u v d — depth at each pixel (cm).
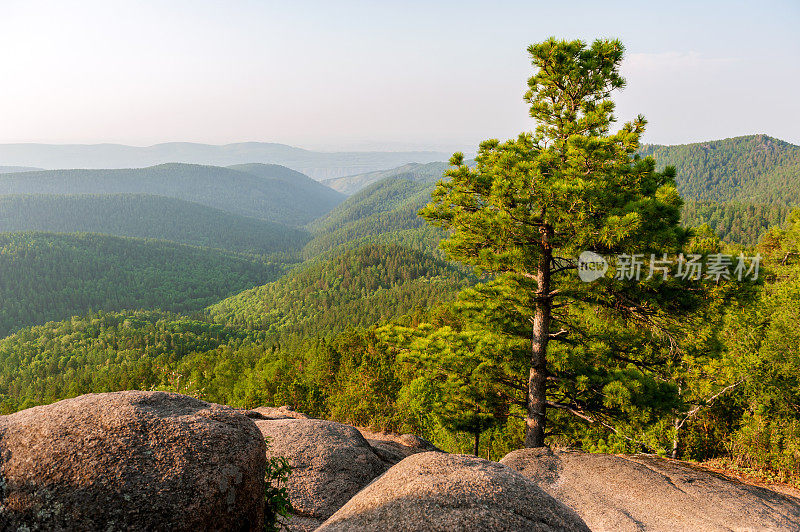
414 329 1413
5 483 308
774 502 741
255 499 375
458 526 346
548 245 1072
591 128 1076
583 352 1154
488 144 1220
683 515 675
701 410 1398
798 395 1198
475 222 1076
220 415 412
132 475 320
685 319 1012
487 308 1254
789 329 1271
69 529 295
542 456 923
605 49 1124
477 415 1285
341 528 378
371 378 2630
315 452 805
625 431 1195
